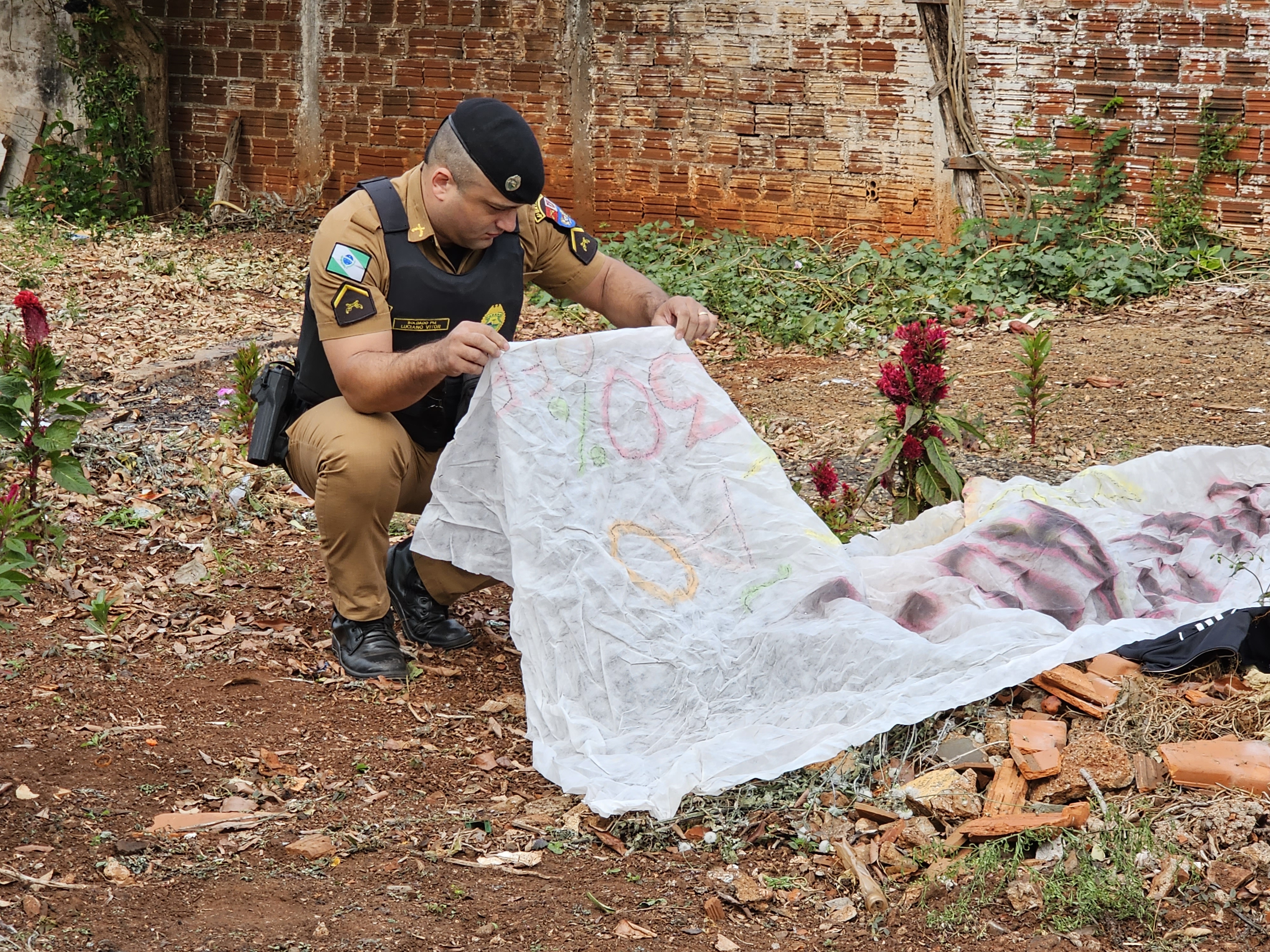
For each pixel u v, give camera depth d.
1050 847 2.56
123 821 2.68
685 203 10.76
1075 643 3.05
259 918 2.38
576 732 2.98
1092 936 2.34
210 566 4.20
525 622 3.12
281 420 3.55
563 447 3.27
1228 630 3.09
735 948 2.35
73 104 12.12
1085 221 9.41
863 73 9.91
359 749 3.10
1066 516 3.58
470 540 3.34
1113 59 9.24
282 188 12.20
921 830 2.63
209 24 12.05
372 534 3.43
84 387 6.24
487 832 2.74
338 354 3.27
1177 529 3.81
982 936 2.37
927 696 2.88
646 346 3.36
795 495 3.35
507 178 3.17
